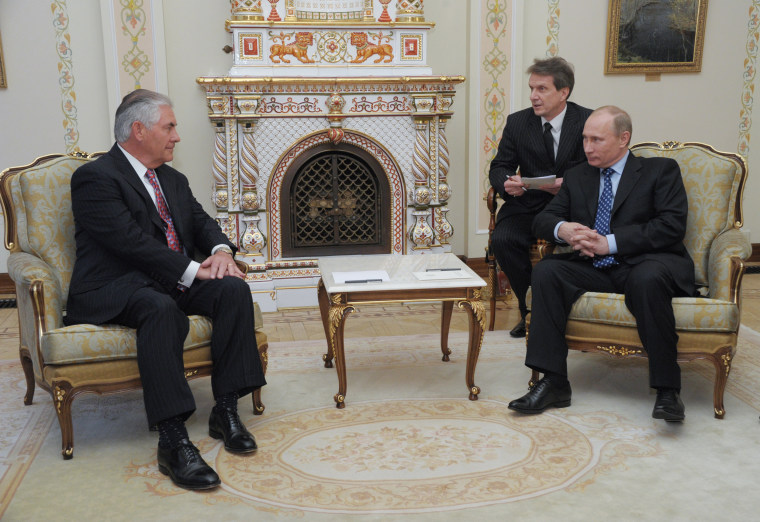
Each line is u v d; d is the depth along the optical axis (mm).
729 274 2969
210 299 2883
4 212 3111
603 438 2834
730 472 2543
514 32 5375
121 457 2744
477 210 5602
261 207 4844
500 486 2463
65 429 2705
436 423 3006
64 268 3066
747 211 6047
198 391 3447
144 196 2965
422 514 2293
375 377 3570
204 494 2441
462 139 5582
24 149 4984
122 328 2750
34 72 4902
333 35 4793
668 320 2871
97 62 4969
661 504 2330
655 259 3049
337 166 4934
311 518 2277
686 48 5637
